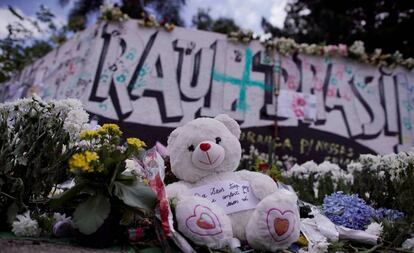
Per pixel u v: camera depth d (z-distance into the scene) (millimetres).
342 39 13656
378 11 13797
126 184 2102
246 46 7309
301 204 2752
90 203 1999
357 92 7727
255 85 7160
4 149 2219
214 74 7000
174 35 7008
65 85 7105
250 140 6855
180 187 2307
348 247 2389
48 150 2305
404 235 2555
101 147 2096
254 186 2264
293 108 7219
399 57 8047
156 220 2090
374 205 3451
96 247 2021
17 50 12359
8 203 2205
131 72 6609
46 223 2199
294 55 7562
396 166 3312
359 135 7500
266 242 2059
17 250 1774
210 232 1999
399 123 7797
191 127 2418
